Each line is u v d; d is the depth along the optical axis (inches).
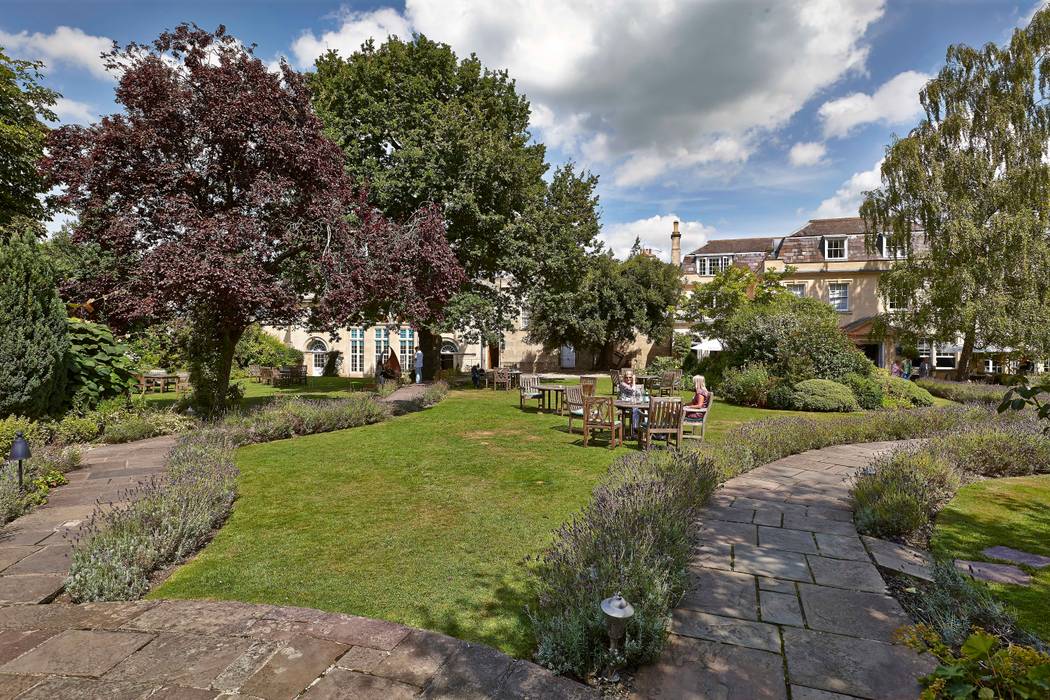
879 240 1209.4
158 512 169.0
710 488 227.1
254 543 176.4
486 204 736.3
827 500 229.5
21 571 146.0
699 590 143.9
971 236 811.4
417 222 494.3
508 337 1406.3
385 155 761.0
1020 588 146.5
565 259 794.2
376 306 677.9
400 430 411.5
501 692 99.0
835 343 655.8
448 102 745.6
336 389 821.2
